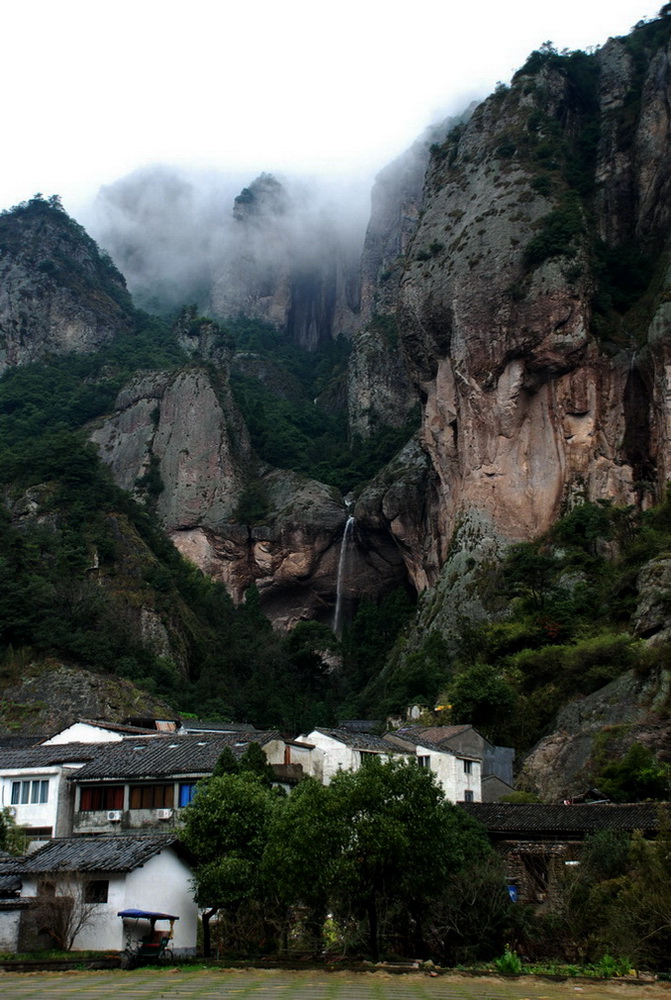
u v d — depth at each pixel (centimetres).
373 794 3130
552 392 9631
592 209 10769
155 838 3562
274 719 9350
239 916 3391
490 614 8594
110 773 4475
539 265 9869
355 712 9388
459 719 6378
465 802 4419
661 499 8762
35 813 4578
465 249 10512
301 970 2850
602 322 9769
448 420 10319
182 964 3086
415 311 10738
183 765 4422
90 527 10494
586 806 4131
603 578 7956
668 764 4888
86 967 3027
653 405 9175
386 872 3091
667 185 10344
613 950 2928
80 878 3366
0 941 3247
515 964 2775
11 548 9475
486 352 9844
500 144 11381
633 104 11338
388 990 2420
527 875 3744
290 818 3186
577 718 5894
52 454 11250
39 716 7869
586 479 9319
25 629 8694
